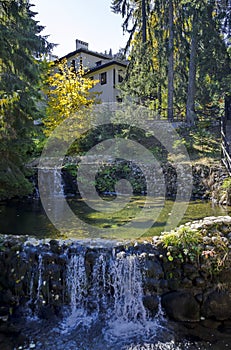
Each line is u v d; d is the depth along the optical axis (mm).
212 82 12164
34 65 8000
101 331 3346
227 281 3588
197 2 11406
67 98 12219
